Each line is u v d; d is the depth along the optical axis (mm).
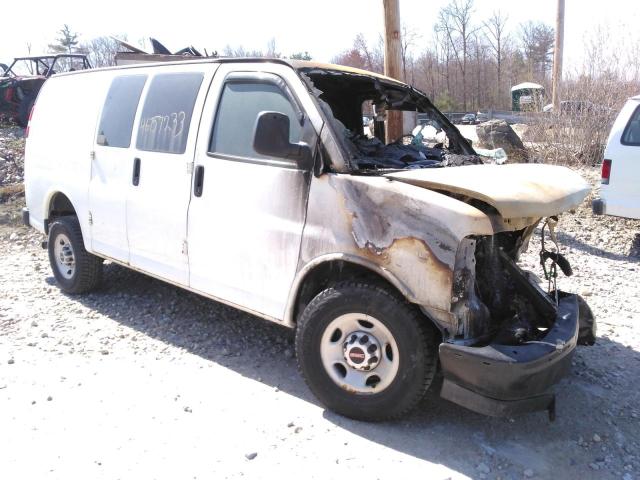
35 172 6258
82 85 5828
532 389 3295
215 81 4438
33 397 3910
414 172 3682
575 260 7477
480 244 3705
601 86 12758
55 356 4559
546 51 55844
